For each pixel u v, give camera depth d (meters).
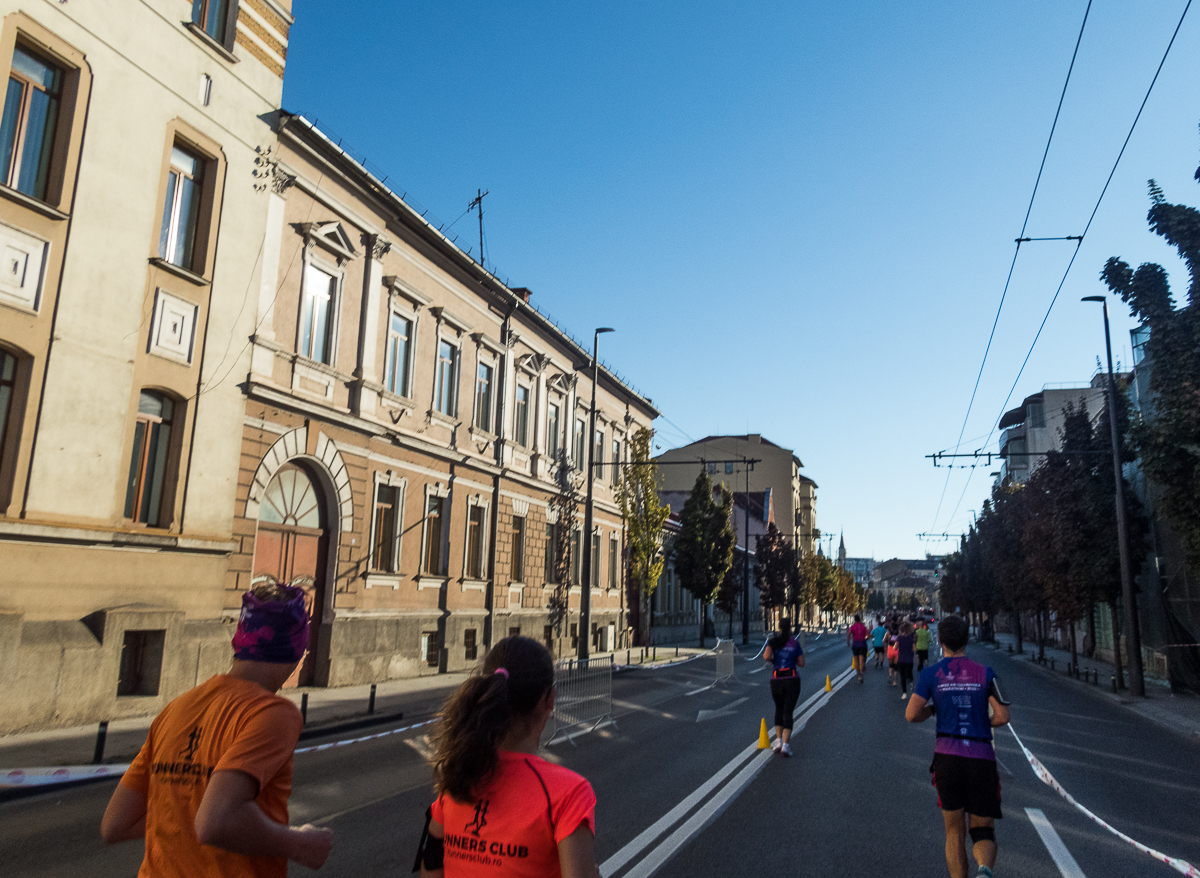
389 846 6.54
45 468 11.88
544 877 2.08
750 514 78.44
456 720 2.20
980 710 5.30
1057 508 25.77
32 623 11.54
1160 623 25.42
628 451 39.47
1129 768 10.98
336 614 18.06
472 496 24.64
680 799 8.26
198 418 14.62
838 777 9.52
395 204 20.12
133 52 13.54
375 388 19.59
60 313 12.19
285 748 2.18
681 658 32.84
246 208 15.93
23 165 12.02
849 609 120.50
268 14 16.64
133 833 2.32
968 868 5.61
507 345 26.80
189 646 13.72
